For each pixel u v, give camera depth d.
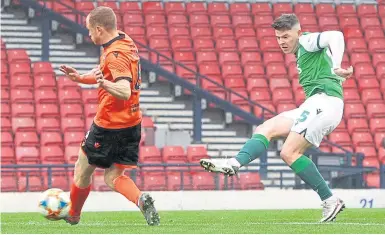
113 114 29.86
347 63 93.31
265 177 72.12
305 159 32.59
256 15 97.69
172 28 94.25
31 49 90.75
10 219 41.53
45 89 82.81
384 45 95.94
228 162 31.67
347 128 84.56
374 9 100.56
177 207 62.34
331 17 99.50
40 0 88.00
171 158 76.00
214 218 42.06
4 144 76.19
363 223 33.22
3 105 80.50
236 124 85.50
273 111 85.50
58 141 77.25
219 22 96.19
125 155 30.64
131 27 93.94
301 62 33.00
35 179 65.38
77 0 94.75
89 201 60.41
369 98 88.31
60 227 31.33
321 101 32.41
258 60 91.31
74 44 91.31
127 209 60.75
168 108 86.50
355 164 74.38
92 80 30.42
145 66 85.38
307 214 46.94
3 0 92.25
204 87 86.75
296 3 100.75
